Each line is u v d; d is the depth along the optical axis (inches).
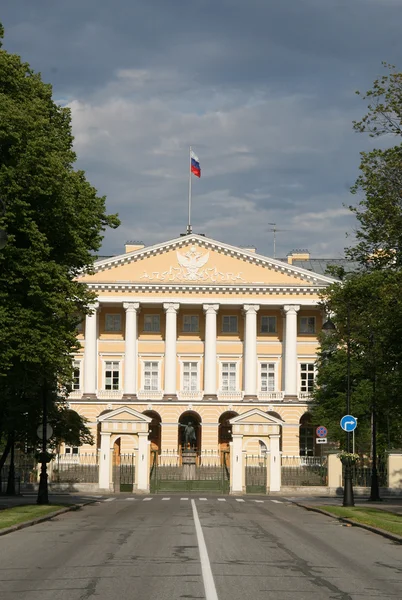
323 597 625.3
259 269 4490.7
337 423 3432.6
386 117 1736.0
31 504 1831.9
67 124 1865.2
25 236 1585.9
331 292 3174.2
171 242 4475.9
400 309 1768.0
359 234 1817.2
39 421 2445.9
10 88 1660.9
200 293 4483.3
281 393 4456.2
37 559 842.2
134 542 1017.5
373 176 1763.0
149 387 4537.4
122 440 4229.8
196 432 4515.3
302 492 2896.2
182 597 612.1
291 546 997.8
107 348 4527.6
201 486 3061.0
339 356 3484.3
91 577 714.2
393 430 3324.3
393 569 806.5
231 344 4566.9
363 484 2925.7
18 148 1574.8
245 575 732.0
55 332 1598.2
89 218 1748.3
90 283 4441.4
